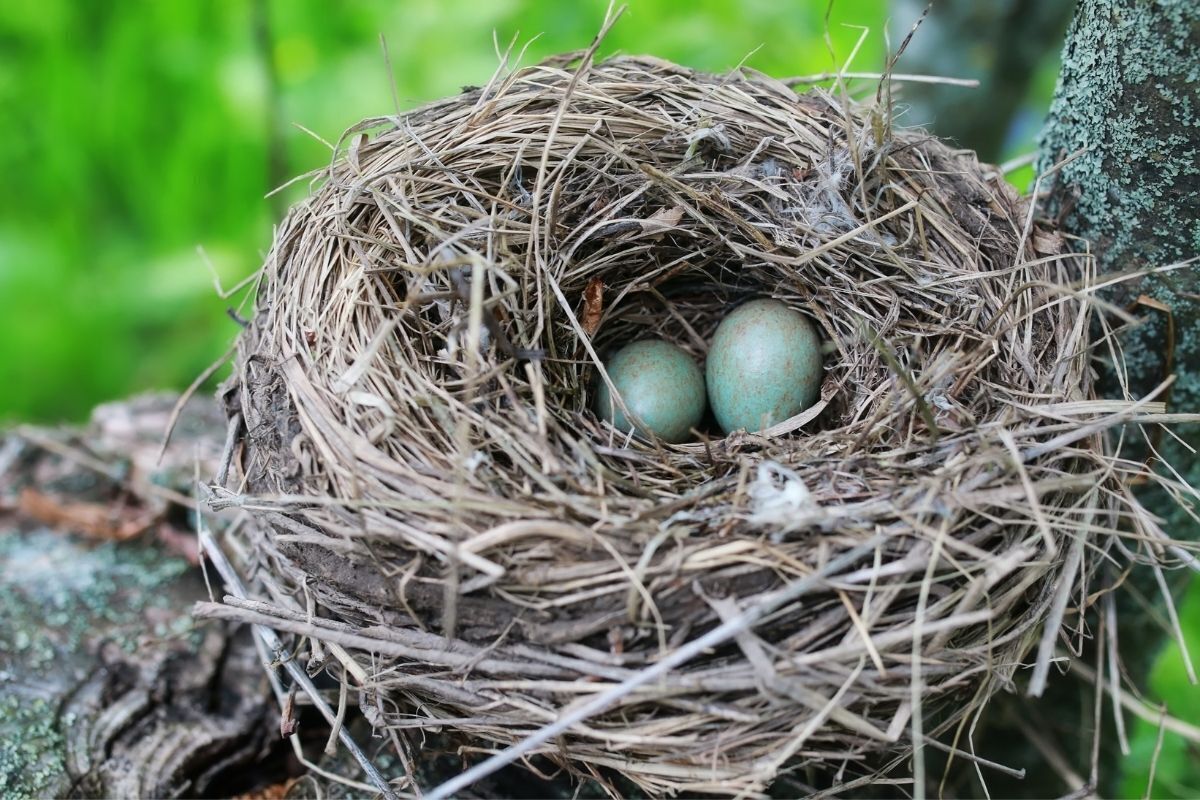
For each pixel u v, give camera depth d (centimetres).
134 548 44
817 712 35
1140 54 38
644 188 40
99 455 46
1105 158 39
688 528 36
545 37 56
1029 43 49
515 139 40
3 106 58
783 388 41
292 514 37
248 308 55
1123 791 45
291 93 56
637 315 43
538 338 39
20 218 59
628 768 36
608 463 40
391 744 40
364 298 38
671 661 35
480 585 36
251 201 57
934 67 50
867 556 36
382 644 36
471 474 36
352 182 40
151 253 59
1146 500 41
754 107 41
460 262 37
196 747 40
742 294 43
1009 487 36
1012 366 39
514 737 36
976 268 40
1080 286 38
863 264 40
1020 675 42
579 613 36
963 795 43
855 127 40
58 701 40
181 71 57
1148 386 40
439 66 55
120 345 58
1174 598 43
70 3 57
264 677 42
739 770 35
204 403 48
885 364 40
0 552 44
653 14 55
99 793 39
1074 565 37
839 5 55
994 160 51
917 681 35
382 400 37
